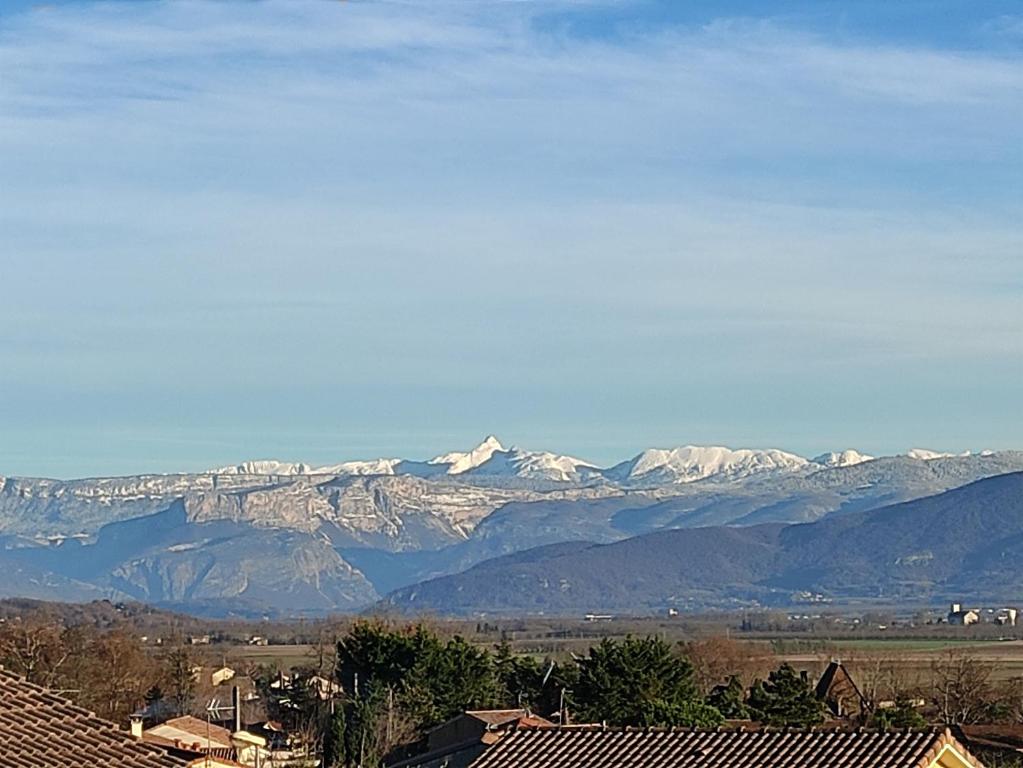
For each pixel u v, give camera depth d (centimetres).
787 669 8988
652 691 8944
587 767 3347
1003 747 7219
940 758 3234
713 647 14500
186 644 17562
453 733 8325
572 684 9412
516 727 3800
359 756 8300
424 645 10031
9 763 2053
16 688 2294
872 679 11900
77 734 2202
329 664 13588
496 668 10288
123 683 10494
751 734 3388
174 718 9744
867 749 3222
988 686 12269
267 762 8275
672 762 3291
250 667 16238
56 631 11081
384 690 9212
